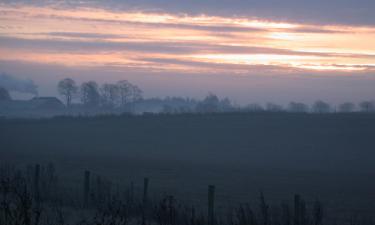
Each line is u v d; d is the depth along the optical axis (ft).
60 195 65.26
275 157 204.64
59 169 142.61
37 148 220.43
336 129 278.46
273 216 48.65
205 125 308.81
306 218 50.96
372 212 80.59
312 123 299.79
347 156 206.39
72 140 262.88
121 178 125.49
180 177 132.67
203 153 217.77
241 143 249.34
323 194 104.94
